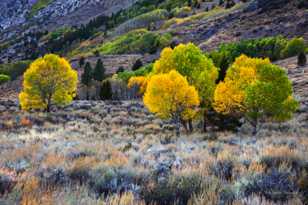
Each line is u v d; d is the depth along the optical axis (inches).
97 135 886.4
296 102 832.3
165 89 902.4
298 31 3206.2
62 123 1197.1
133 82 2390.5
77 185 204.2
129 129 1082.1
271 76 840.9
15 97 3344.0
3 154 410.9
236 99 867.4
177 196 196.1
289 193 195.5
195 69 1010.7
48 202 161.9
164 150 480.1
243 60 933.2
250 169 260.5
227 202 181.5
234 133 890.7
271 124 987.9
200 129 1038.4
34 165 316.8
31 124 1112.2
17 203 164.7
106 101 1929.1
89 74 3100.4
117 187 218.8
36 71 1374.3
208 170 276.8
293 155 309.0
